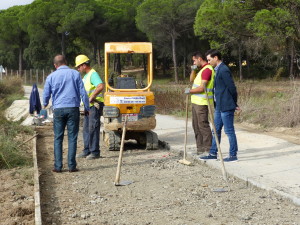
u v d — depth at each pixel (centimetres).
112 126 1142
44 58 7738
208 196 820
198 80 1037
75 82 974
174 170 979
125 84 1198
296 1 2836
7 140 1121
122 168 1005
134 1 6881
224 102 965
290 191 796
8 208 775
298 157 1011
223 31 3300
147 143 1176
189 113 1923
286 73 4159
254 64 6025
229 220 725
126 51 1175
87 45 7975
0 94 3491
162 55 6700
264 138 1234
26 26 6975
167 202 798
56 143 978
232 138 979
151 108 1148
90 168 1009
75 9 6334
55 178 938
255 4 3062
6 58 8806
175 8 5528
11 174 962
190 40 6341
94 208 779
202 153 1055
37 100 1830
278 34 2903
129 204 793
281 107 1529
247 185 859
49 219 734
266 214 739
